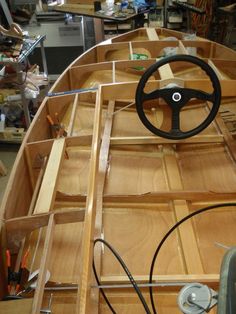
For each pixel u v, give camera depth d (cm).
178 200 140
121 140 176
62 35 438
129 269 115
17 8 430
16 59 283
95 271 108
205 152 174
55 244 128
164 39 293
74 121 193
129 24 466
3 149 332
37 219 117
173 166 161
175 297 106
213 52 288
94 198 109
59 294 108
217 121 197
